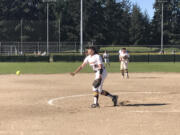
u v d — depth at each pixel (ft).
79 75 80.33
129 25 313.32
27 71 91.66
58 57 144.46
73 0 277.64
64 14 273.54
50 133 23.34
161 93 46.39
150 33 309.22
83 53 155.12
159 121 27.30
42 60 143.64
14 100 39.55
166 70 97.45
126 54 71.61
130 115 29.96
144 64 128.57
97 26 282.97
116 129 24.50
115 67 111.14
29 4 281.95
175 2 305.73
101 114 30.53
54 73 86.02
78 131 23.90
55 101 38.73
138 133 23.27
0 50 172.86
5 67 106.73
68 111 32.14
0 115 30.04
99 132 23.59
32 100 39.55
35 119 28.25
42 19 283.38
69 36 269.03
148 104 36.52
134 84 58.95
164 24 301.84
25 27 232.94
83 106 35.22
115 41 299.17
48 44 172.55
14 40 231.91
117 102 37.99
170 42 298.97
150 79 69.26
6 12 276.62
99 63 34.55
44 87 54.08
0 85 57.06
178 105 35.76
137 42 307.58
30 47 176.35
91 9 280.92
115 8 306.96
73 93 46.21
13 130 24.22
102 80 34.99
